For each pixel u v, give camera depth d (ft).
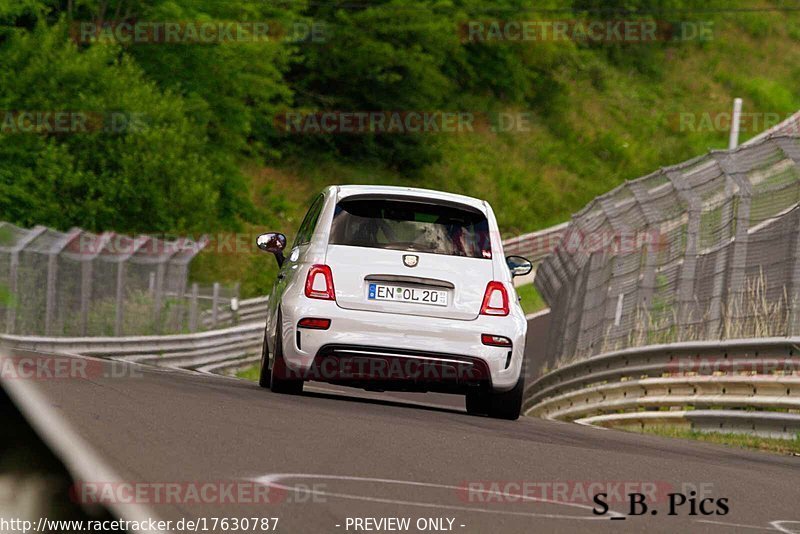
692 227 164.76
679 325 161.99
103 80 408.46
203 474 51.62
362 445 70.13
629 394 167.73
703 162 167.43
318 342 105.70
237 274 446.19
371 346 105.81
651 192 186.80
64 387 85.61
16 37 400.88
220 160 493.36
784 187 144.15
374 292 107.04
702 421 139.44
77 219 392.88
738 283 149.28
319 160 627.05
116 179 401.49
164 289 275.59
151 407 78.84
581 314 217.97
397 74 652.48
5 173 376.48
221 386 114.93
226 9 507.30
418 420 95.25
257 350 305.12
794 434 121.29
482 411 120.16
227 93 511.81
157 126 410.11
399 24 650.84
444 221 111.34
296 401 101.86
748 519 56.39
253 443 65.36
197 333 284.82
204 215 423.23
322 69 646.74
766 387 128.26
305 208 583.99
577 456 77.66
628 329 185.68
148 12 481.05
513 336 108.58
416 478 58.23
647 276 179.73
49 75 396.78
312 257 108.27
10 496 21.24
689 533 49.73
